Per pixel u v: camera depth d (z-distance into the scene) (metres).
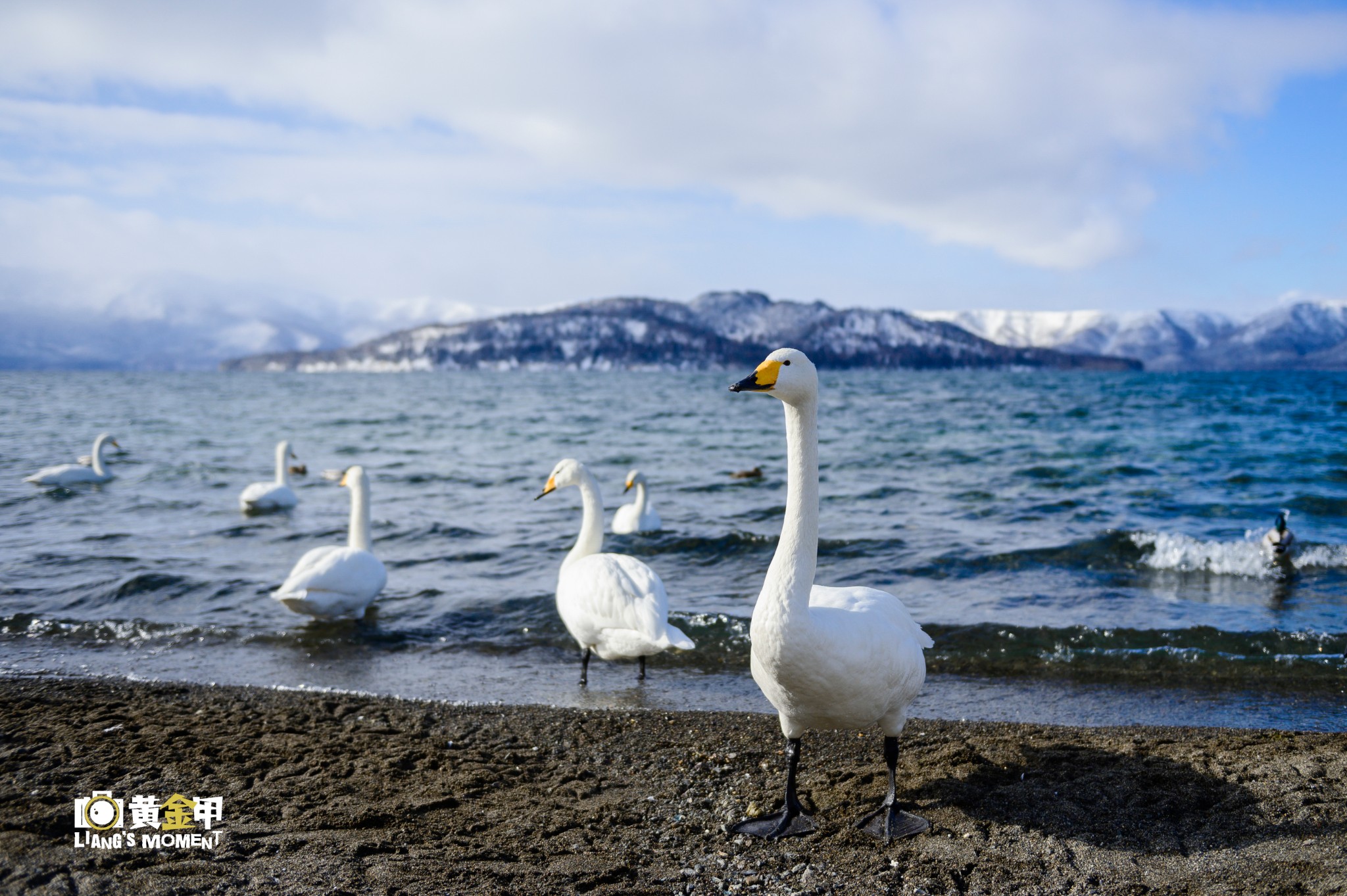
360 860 4.42
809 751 6.52
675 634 7.53
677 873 4.52
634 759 6.32
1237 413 47.06
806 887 4.40
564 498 19.52
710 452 29.45
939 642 9.38
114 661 8.83
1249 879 4.30
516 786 5.66
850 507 17.45
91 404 62.41
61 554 13.25
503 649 9.49
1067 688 8.17
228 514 17.38
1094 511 16.98
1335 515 16.92
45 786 5.31
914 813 5.18
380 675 8.58
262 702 7.57
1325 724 7.26
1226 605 10.75
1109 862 4.55
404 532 15.20
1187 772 5.46
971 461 25.19
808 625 4.65
